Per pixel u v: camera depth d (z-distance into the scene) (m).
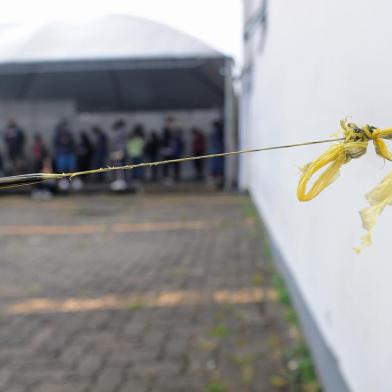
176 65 14.34
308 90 3.32
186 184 15.34
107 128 16.61
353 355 2.25
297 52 3.83
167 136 15.27
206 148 16.62
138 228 8.57
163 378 3.34
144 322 4.29
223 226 8.42
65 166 14.21
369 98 1.93
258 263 6.00
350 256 2.27
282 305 4.50
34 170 13.85
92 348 3.82
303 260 3.71
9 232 8.58
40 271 6.04
